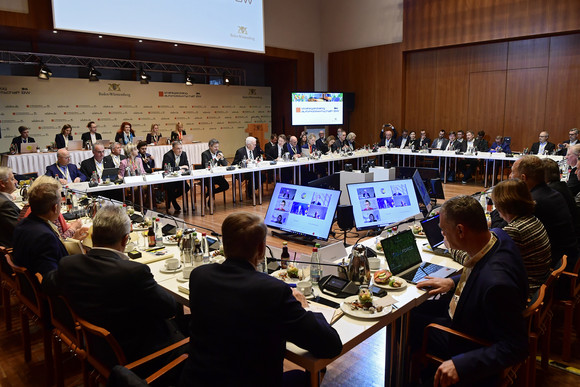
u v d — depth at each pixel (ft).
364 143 42.01
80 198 14.65
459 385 5.39
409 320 6.95
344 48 42.04
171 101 37.47
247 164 25.34
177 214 22.72
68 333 7.16
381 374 8.29
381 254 9.05
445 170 31.24
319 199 11.49
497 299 5.19
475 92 35.22
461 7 33.86
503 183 7.66
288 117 43.70
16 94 30.17
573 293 8.46
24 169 26.35
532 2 30.42
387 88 39.58
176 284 7.63
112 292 5.75
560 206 8.74
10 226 9.71
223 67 39.70
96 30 25.82
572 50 30.35
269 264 8.35
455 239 5.82
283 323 4.72
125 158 22.56
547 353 8.27
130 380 3.75
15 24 25.16
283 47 40.11
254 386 4.69
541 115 32.22
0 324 10.84
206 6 30.37
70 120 32.53
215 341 4.73
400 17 37.88
